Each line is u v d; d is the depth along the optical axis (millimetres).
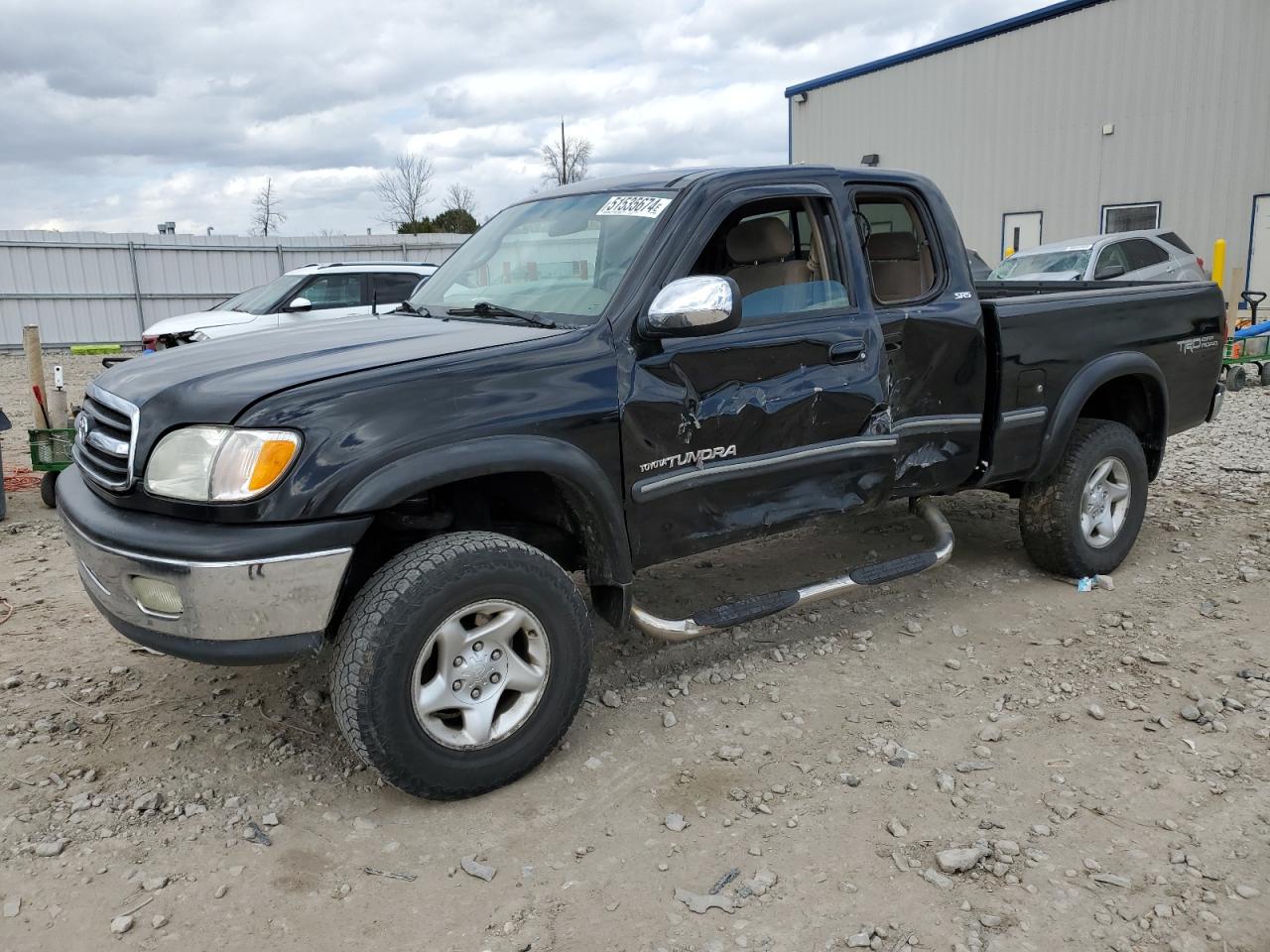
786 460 3865
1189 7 17312
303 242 25438
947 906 2705
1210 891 2752
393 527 3465
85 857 2953
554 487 3561
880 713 3818
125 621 3082
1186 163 17688
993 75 20531
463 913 2709
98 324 23766
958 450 4500
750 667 4242
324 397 2924
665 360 3504
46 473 7070
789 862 2914
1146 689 3969
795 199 3998
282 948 2582
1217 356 5645
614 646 4461
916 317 4238
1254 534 5879
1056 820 3094
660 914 2693
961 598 5000
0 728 3711
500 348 3256
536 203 4434
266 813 3170
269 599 2867
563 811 3188
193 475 2885
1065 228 19750
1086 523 5035
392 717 2979
